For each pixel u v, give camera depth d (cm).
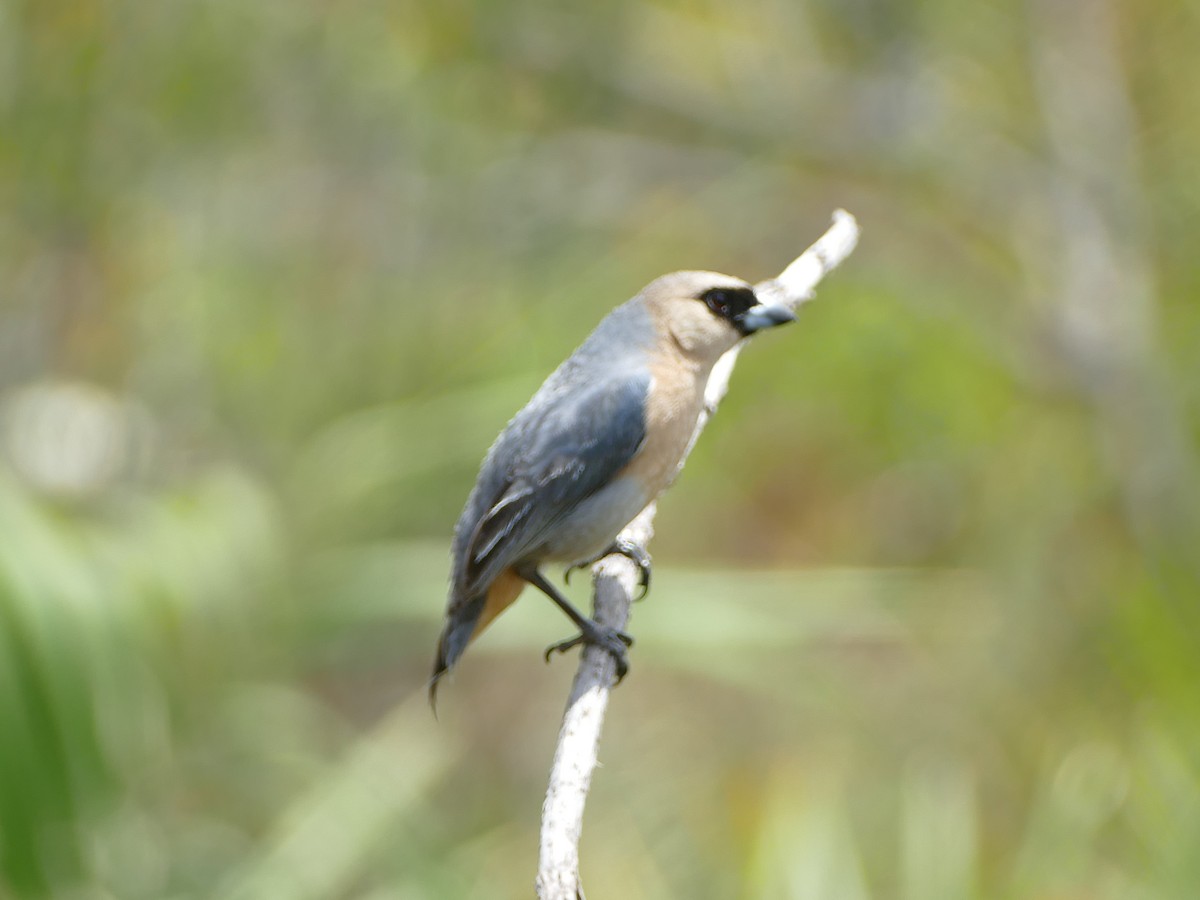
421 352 1395
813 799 1013
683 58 1493
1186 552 1262
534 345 1300
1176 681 1050
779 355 1339
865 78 1495
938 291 1440
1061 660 1286
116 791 883
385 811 1045
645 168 1507
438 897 1074
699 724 1319
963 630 1338
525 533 738
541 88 1455
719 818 1224
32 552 845
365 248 1442
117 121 1379
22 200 1359
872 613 1257
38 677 823
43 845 834
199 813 1062
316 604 1092
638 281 1417
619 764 1291
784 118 1504
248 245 1423
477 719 1425
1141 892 938
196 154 1410
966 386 1372
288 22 1384
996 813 1227
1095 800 989
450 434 1202
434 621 1346
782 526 1420
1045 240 1505
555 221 1463
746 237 1529
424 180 1453
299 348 1398
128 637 890
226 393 1388
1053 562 1345
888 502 1416
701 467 1320
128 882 983
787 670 1170
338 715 1397
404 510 1190
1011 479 1374
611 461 745
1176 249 1420
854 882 955
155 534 988
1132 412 1389
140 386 1390
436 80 1418
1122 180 1446
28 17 1322
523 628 1054
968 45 1509
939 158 1516
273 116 1430
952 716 1294
